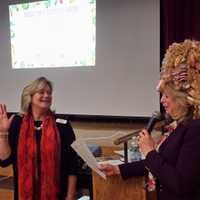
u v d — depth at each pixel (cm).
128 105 399
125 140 184
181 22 361
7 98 466
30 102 233
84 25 416
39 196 225
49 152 225
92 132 421
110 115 409
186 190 133
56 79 436
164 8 369
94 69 414
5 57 464
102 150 334
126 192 179
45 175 224
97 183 186
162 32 377
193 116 138
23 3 448
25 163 226
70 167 232
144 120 390
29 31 448
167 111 145
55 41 434
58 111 438
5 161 231
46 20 438
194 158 132
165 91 143
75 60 424
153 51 381
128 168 174
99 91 414
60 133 231
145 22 383
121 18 395
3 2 459
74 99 428
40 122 233
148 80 386
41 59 443
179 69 139
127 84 398
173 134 143
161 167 139
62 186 232
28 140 228
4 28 462
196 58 136
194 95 135
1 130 224
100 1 405
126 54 395
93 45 413
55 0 431
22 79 456
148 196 174
